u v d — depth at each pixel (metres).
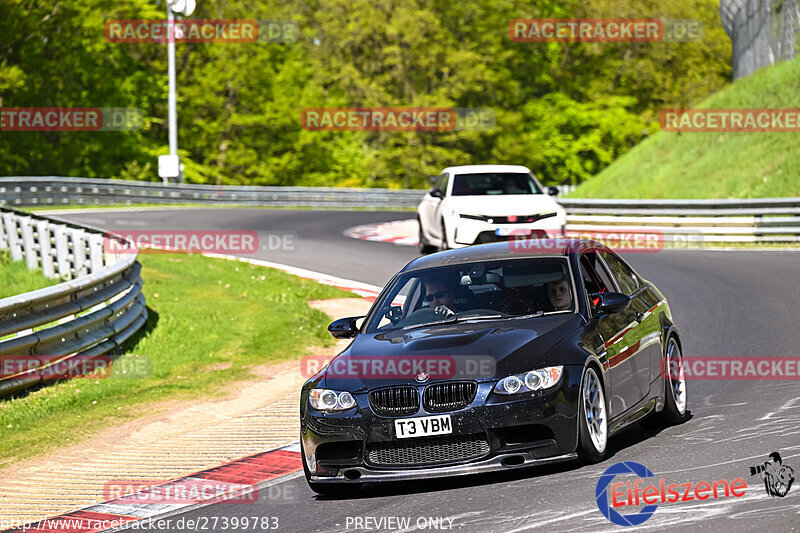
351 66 164.62
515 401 15.92
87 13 135.25
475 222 44.44
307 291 44.50
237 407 26.03
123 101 144.12
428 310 18.75
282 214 86.75
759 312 33.34
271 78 162.25
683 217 58.94
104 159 146.00
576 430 16.25
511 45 167.00
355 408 16.39
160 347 33.66
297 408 25.27
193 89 155.12
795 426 18.72
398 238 65.75
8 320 26.17
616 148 166.88
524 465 15.91
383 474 16.19
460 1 163.62
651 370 19.33
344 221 81.62
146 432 23.59
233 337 35.41
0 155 133.88
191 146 162.00
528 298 18.42
